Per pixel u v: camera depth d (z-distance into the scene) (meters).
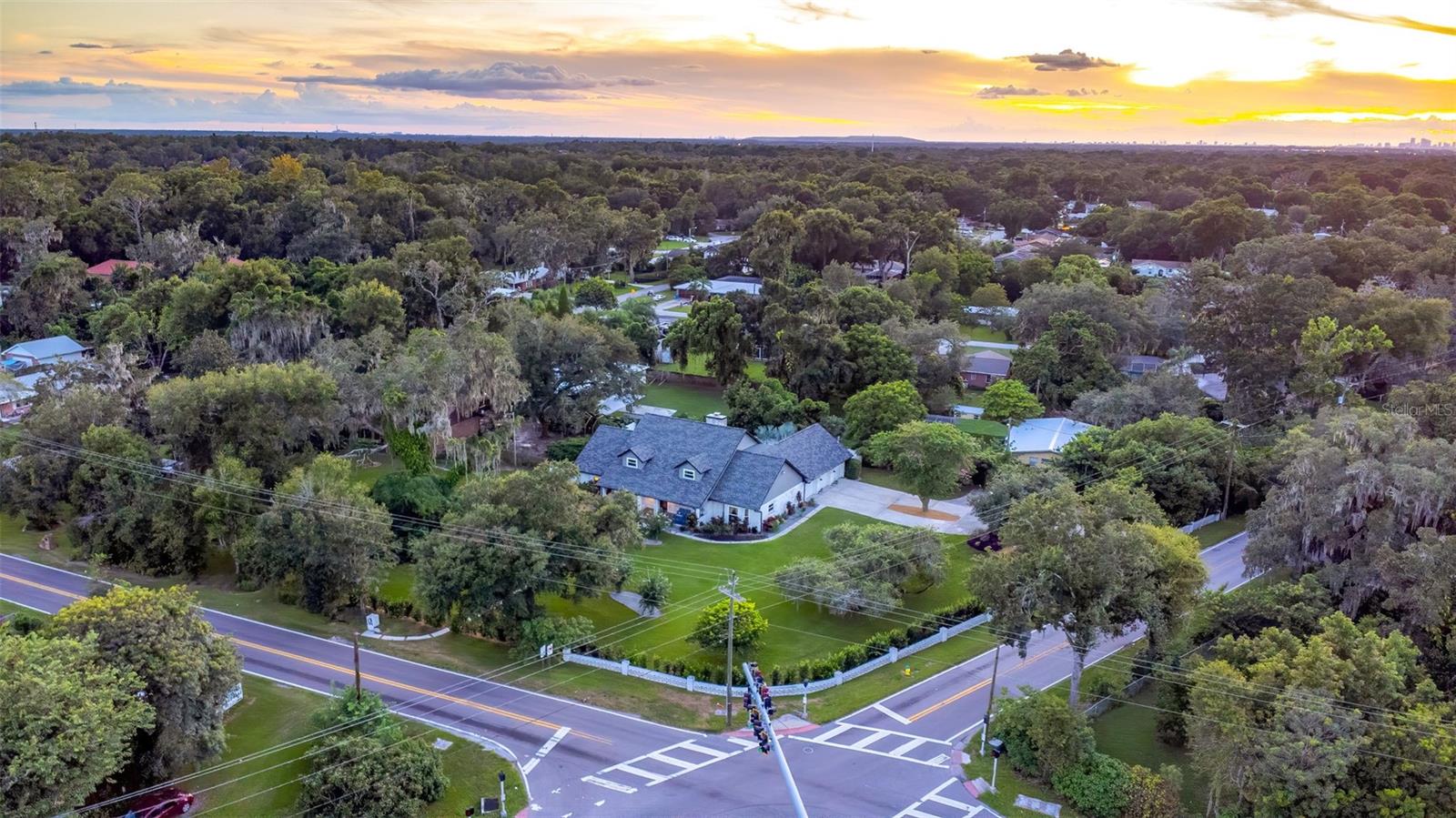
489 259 151.75
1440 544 40.91
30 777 27.97
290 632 48.84
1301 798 32.16
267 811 34.88
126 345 87.69
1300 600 44.06
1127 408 76.38
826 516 66.12
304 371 62.09
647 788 37.19
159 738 34.41
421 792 35.09
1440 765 31.08
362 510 49.56
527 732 40.84
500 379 68.00
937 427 66.00
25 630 43.81
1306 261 109.38
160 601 36.50
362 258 126.25
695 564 57.97
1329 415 63.41
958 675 47.03
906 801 36.91
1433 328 84.62
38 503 56.97
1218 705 33.88
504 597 45.97
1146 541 40.47
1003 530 43.78
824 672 45.47
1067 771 37.28
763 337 97.56
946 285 122.50
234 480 53.34
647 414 82.00
